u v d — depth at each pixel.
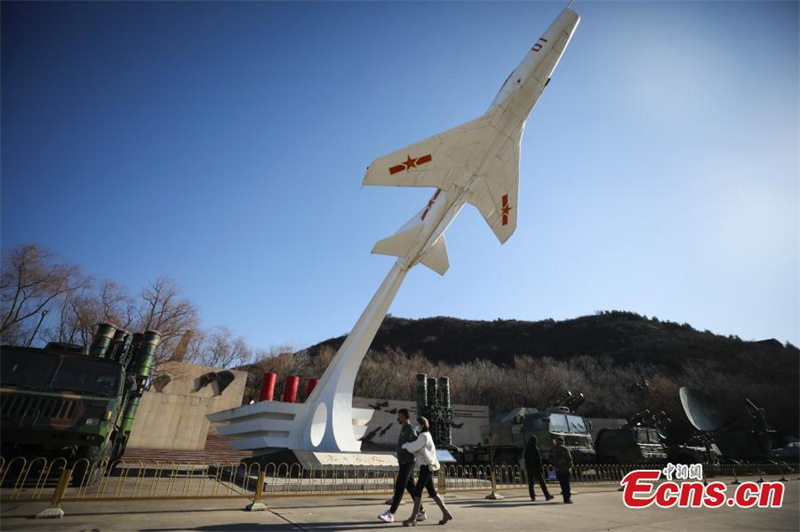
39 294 26.02
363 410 13.28
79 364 7.69
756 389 42.44
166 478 10.01
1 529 4.37
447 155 13.90
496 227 15.92
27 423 6.66
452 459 11.09
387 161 13.57
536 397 44.81
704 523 6.15
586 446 16.03
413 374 47.81
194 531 4.60
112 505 6.02
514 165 14.62
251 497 6.50
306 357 49.19
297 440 12.15
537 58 13.27
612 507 7.65
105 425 7.29
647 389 43.25
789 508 8.16
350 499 7.79
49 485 7.34
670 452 18.52
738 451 21.56
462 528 5.25
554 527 5.45
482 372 51.47
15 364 7.23
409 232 14.09
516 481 13.62
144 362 10.42
